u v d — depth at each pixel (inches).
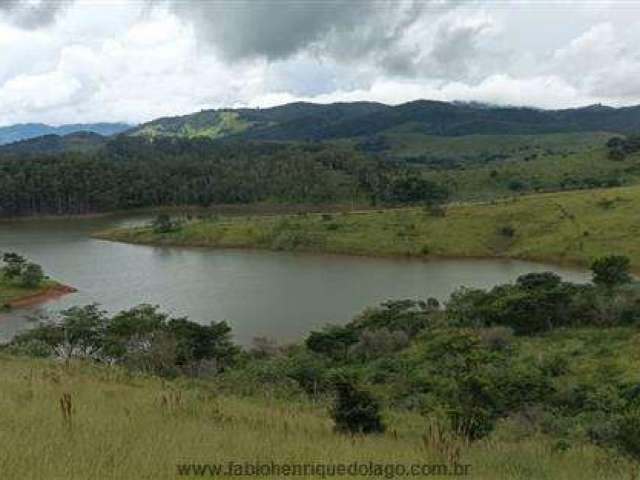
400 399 1903.3
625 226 6348.4
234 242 7372.1
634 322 2952.8
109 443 422.6
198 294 4867.1
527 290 3590.1
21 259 5270.7
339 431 719.7
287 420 761.0
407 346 2940.5
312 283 5246.1
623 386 2009.1
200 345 2822.3
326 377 1991.9
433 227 7180.1
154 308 3324.3
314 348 2982.3
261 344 3198.8
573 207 7057.1
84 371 1200.8
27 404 596.1
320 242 7057.1
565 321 3159.5
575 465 602.2
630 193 7170.3
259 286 5142.7
